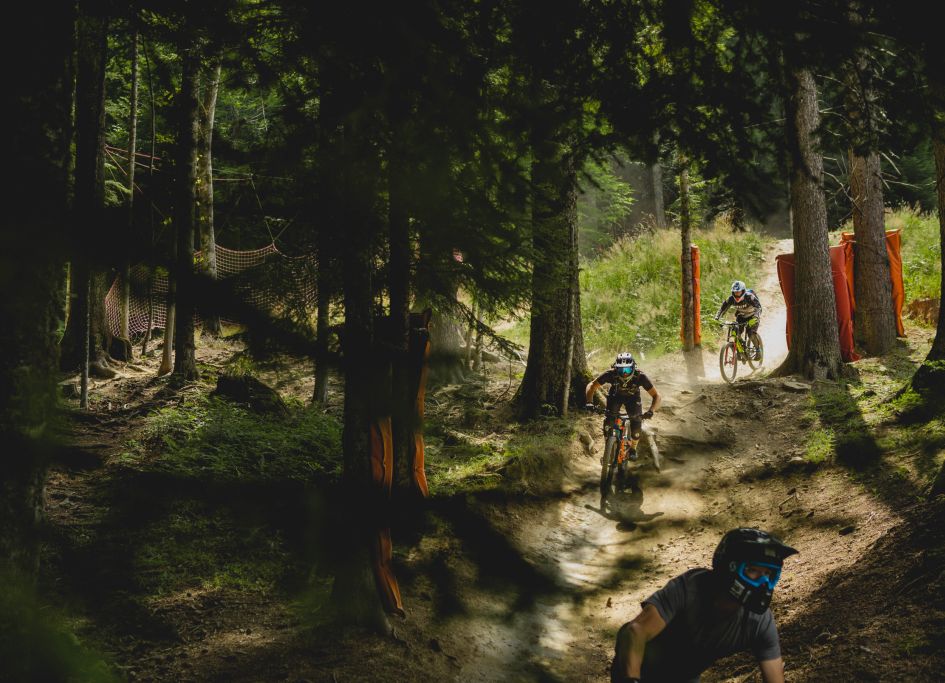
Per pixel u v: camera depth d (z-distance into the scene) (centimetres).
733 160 394
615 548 802
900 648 414
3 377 188
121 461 726
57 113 214
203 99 1066
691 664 305
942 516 555
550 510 885
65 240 120
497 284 394
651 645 307
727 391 1230
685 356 1627
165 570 569
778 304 1880
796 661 455
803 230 1237
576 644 604
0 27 200
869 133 433
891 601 472
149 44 438
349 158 281
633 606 657
